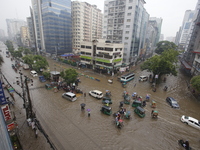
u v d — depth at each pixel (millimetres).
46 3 72500
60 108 23656
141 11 65250
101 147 15281
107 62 46156
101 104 25859
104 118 21094
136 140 16703
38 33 89500
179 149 15672
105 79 43125
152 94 32688
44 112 22062
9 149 6914
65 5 79500
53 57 79062
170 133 18484
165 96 31875
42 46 88750
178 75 54281
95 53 51000
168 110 25078
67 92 28906
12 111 21766
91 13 97188
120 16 60469
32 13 88500
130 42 59906
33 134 16672
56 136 16562
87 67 57000
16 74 43719
